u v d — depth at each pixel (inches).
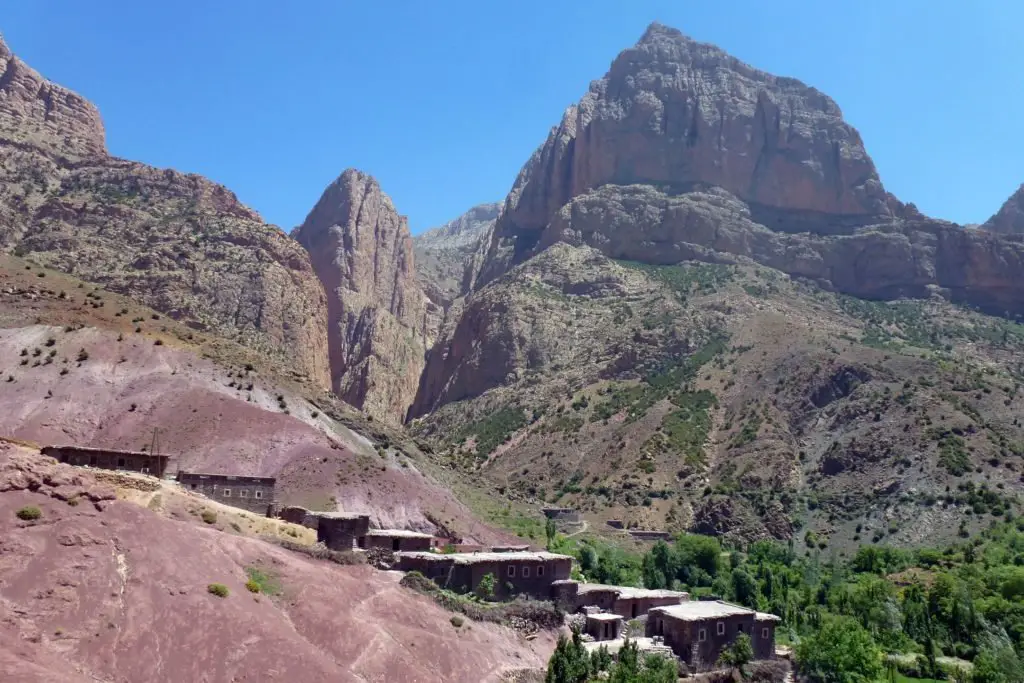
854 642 2878.9
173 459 3403.1
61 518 1588.3
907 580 4109.3
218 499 2773.1
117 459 2549.2
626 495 5738.2
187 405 3762.3
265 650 1562.5
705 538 4443.9
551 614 2539.4
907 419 5895.7
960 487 5088.6
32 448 2532.0
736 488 5698.8
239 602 1679.4
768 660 2795.3
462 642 2092.8
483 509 4581.7
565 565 2760.8
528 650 2317.9
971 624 3380.9
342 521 2464.3
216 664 1486.2
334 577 2037.4
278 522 2491.4
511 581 2620.6
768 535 5275.6
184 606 1566.2
